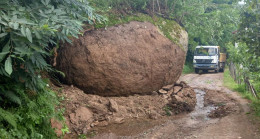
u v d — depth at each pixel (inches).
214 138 267.0
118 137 280.2
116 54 362.0
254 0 337.1
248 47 371.9
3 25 188.1
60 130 271.7
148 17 422.9
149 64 395.5
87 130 295.3
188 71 1019.9
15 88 234.7
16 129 206.8
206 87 599.5
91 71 351.6
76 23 233.9
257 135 267.4
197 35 490.3
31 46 200.2
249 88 502.9
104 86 364.8
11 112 224.8
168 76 435.2
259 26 354.3
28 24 191.6
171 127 313.6
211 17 481.1
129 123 323.0
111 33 367.6
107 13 387.5
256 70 410.0
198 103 442.3
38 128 240.5
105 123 316.2
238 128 294.0
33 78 245.9
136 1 426.3
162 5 469.7
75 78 354.3
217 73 986.1
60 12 227.8
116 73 363.3
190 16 482.0
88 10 269.9
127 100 376.5
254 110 364.8
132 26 391.2
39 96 258.2
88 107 325.4
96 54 349.7
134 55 377.7
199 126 316.2
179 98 411.8
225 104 422.3
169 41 427.8
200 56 968.3
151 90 418.0
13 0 212.4
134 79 382.6
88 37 353.7
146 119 341.7
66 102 320.8
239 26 371.2
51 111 261.7
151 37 402.9
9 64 176.4
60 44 347.6
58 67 352.8
